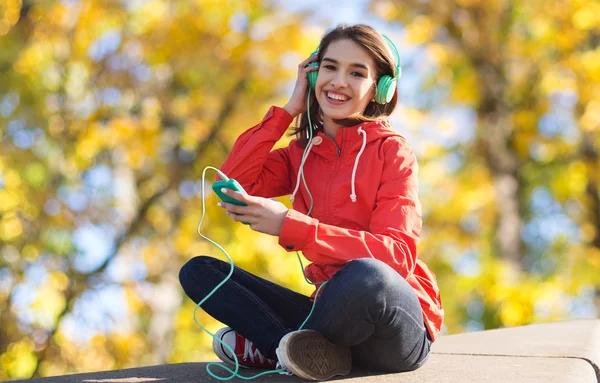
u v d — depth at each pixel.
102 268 9.25
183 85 10.51
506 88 11.22
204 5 9.70
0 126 8.62
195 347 9.34
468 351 3.11
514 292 8.54
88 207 9.27
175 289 9.68
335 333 2.16
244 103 10.25
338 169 2.50
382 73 2.60
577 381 2.31
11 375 8.35
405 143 2.47
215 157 10.24
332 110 2.56
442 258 12.98
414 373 2.37
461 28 10.93
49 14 8.77
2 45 8.57
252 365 2.53
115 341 8.91
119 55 9.70
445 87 12.23
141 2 9.68
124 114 9.59
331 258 2.20
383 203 2.34
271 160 2.73
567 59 10.44
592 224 12.15
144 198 10.15
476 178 12.15
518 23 10.69
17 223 8.48
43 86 8.70
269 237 8.98
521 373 2.38
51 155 8.86
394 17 11.00
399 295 2.15
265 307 2.44
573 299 10.10
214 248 9.40
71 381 2.34
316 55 2.69
